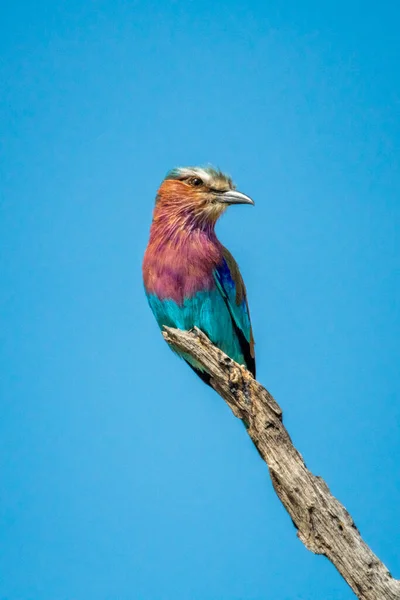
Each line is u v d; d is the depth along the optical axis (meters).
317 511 11.98
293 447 12.53
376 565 11.62
